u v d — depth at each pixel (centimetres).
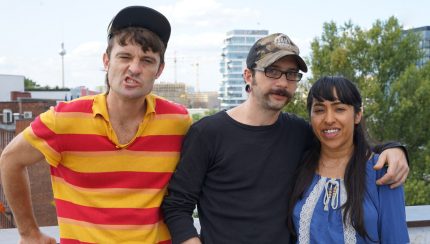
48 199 2164
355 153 247
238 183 247
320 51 2081
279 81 247
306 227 243
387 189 236
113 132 236
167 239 256
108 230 237
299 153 260
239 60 11400
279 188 251
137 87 230
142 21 232
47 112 241
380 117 1950
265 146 251
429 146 1938
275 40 247
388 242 234
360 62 2073
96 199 239
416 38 2131
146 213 242
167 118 249
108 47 238
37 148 237
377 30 2058
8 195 251
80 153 238
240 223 245
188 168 250
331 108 246
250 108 254
